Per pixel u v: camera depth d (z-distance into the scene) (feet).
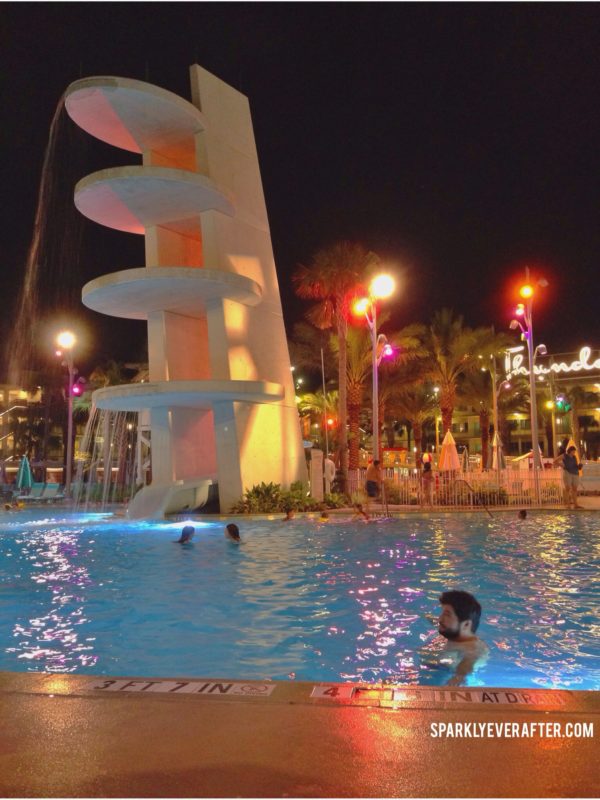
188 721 12.09
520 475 84.89
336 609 26.89
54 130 88.02
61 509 91.20
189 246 86.07
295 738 11.35
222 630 23.61
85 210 76.38
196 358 83.15
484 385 184.75
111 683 14.21
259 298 76.64
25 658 20.35
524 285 95.40
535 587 31.37
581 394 273.75
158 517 70.79
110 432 118.42
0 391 272.51
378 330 135.33
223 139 81.41
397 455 193.88
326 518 68.44
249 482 74.49
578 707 12.65
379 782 9.86
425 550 44.73
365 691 13.67
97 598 29.60
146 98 69.92
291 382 87.04
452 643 18.65
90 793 9.61
